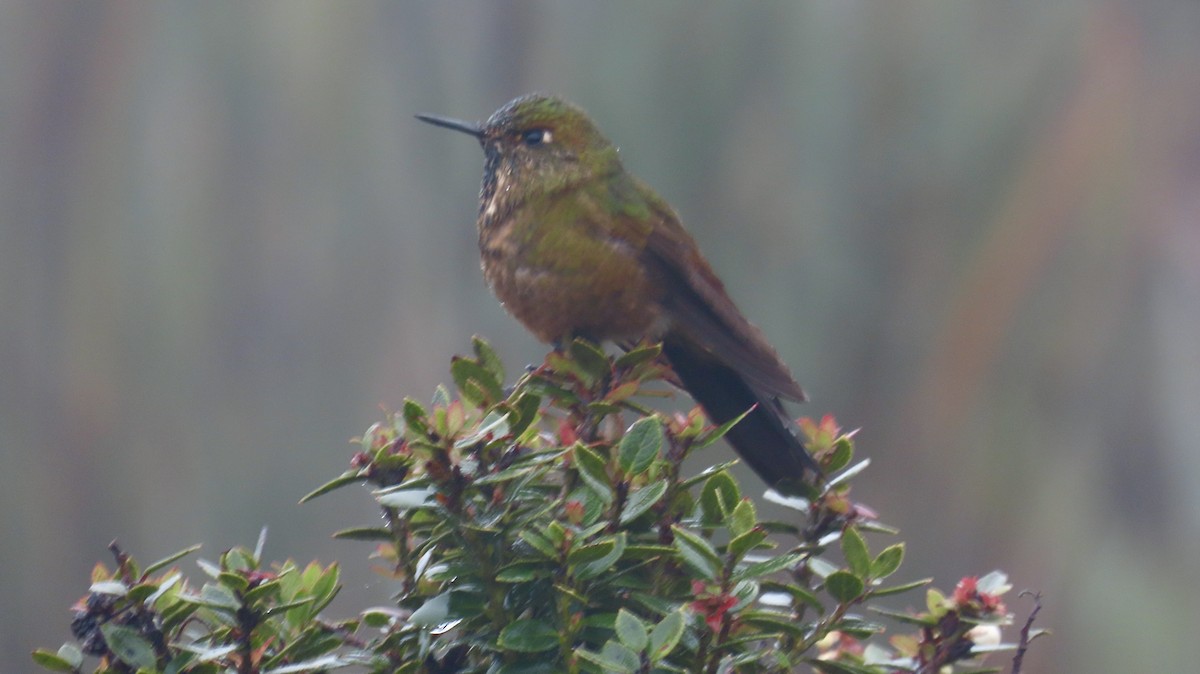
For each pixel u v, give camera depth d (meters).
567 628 2.92
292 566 3.20
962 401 13.45
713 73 13.52
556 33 14.09
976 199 13.52
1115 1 13.73
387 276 14.60
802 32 13.54
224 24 14.86
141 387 14.48
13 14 14.86
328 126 14.77
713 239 13.47
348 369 14.48
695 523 3.23
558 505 3.23
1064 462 13.38
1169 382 13.52
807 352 13.37
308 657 3.10
